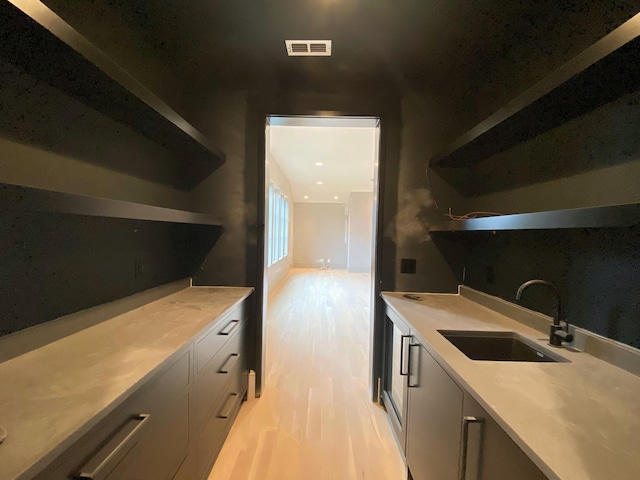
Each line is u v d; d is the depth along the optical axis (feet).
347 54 6.27
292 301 19.08
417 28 5.47
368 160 18.62
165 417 3.47
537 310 4.90
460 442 3.31
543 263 4.77
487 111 6.74
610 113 3.60
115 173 4.89
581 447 2.08
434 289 7.50
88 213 3.13
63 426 2.13
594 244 3.83
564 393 2.82
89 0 4.32
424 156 7.40
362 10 5.07
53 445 1.94
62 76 3.46
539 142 4.91
